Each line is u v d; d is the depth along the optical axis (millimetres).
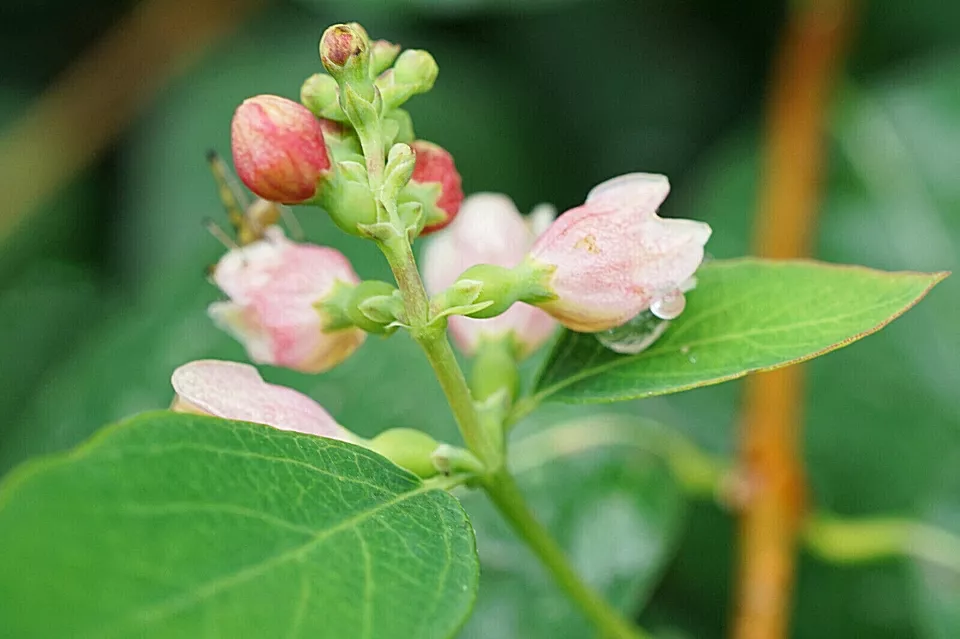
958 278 131
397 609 83
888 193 134
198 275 128
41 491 81
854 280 96
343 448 88
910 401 129
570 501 121
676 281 95
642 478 121
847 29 132
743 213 134
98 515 81
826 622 127
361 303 93
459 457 95
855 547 121
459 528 87
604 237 94
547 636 117
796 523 121
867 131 136
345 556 84
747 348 96
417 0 126
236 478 84
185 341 126
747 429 123
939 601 118
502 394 98
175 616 80
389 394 122
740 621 118
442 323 92
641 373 97
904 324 130
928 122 135
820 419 130
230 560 82
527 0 125
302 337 97
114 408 125
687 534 129
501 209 102
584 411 124
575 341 98
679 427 128
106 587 80
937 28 138
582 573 119
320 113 93
